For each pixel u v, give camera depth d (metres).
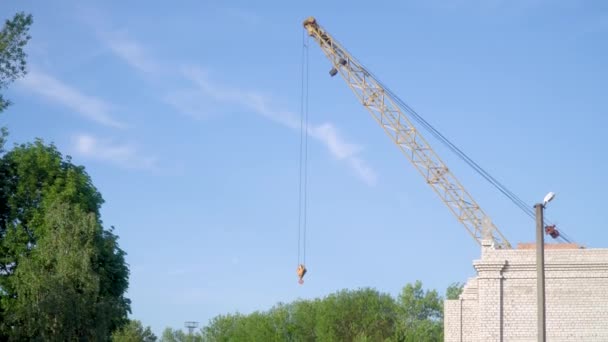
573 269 51.56
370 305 109.69
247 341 118.00
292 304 120.88
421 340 103.94
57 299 53.97
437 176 77.81
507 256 52.19
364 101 80.12
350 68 80.50
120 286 64.25
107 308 56.91
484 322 51.72
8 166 64.19
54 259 57.66
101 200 67.31
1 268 61.81
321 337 107.00
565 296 51.44
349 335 107.25
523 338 51.31
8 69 46.16
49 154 66.00
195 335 174.00
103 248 61.62
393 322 111.50
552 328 51.22
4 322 56.03
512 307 51.72
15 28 45.91
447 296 114.38
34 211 62.44
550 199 35.56
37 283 54.78
